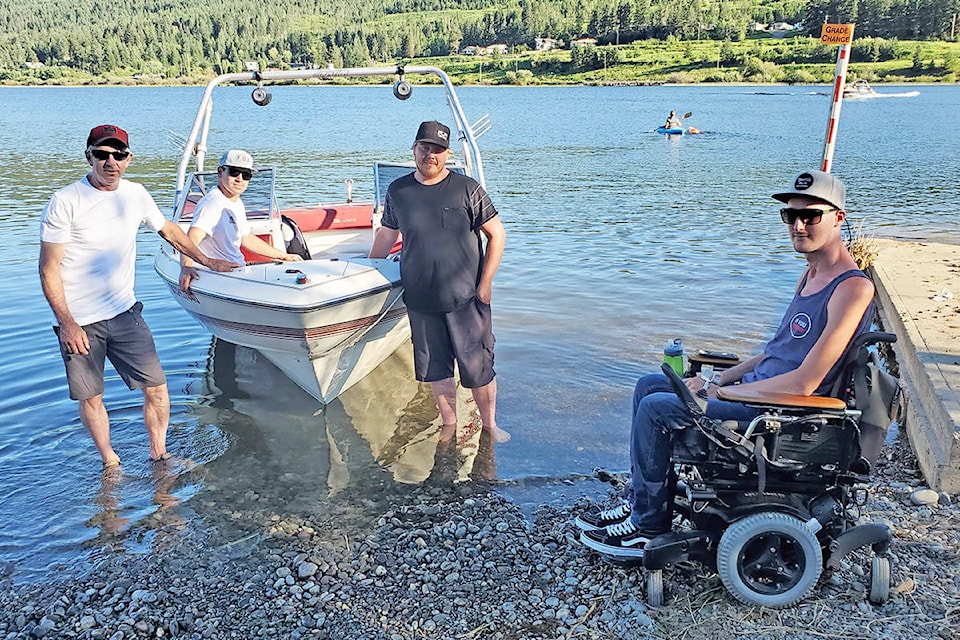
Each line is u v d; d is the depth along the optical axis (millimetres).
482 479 5062
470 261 5188
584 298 8703
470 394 6398
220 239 6055
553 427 5734
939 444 4535
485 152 25703
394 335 6723
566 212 14273
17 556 4242
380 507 4750
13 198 15758
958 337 5848
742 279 9422
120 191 4809
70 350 4730
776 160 22781
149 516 4641
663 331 7594
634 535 3756
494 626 3572
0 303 8531
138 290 9117
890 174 19328
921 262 8797
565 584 3854
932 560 3805
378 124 39406
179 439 5609
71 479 5039
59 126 39000
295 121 42000
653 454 3566
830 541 3504
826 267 3477
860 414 3326
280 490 4949
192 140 8000
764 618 3447
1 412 5906
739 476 3521
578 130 35438
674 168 21031
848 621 3398
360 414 6051
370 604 3781
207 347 7340
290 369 6113
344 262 5984
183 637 3584
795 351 3523
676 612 3527
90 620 3701
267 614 3730
